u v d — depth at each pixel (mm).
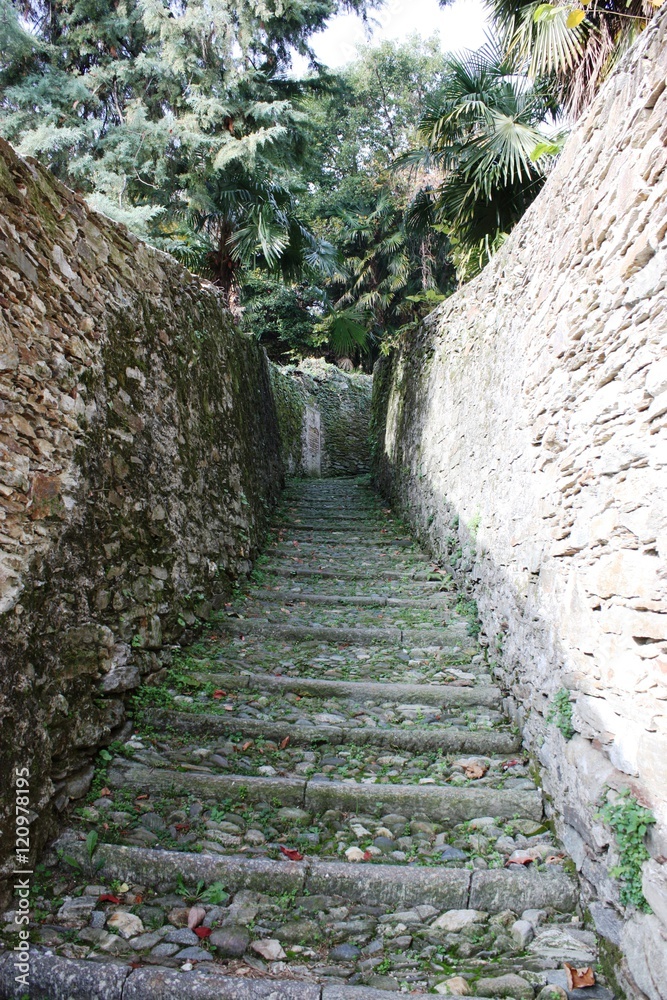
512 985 2023
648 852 1944
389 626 4664
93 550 3127
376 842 2680
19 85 6539
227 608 4816
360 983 2049
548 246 3256
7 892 2221
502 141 5281
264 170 7477
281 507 8656
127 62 7078
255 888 2428
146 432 3887
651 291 2029
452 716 3594
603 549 2330
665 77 1998
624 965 1985
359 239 17781
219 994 1945
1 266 2523
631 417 2137
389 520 8062
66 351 3006
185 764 3090
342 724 3494
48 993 1960
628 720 2113
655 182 2045
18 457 2568
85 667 2947
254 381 8281
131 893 2379
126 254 3902
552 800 2756
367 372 19250
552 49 4129
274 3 7441
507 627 3705
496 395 4270
